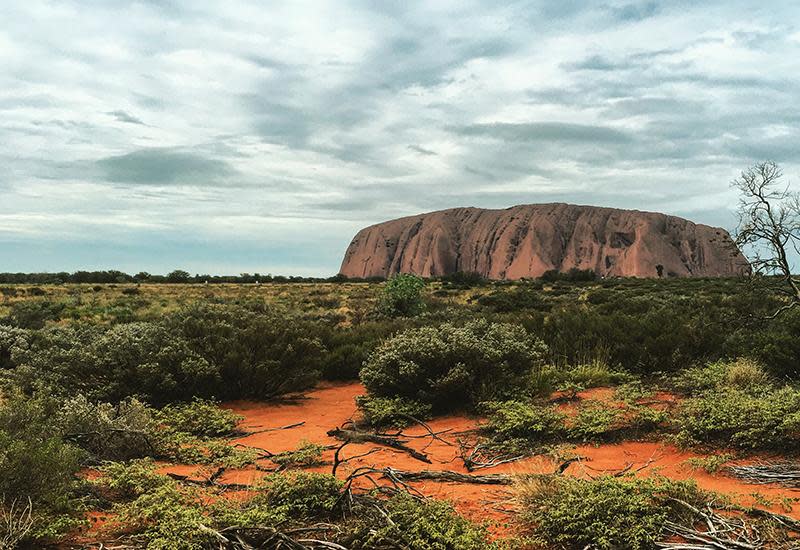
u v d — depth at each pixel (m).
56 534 4.26
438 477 6.02
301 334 11.91
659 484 5.14
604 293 45.47
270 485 5.30
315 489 5.11
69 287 54.53
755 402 7.39
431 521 4.50
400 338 10.61
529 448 7.25
